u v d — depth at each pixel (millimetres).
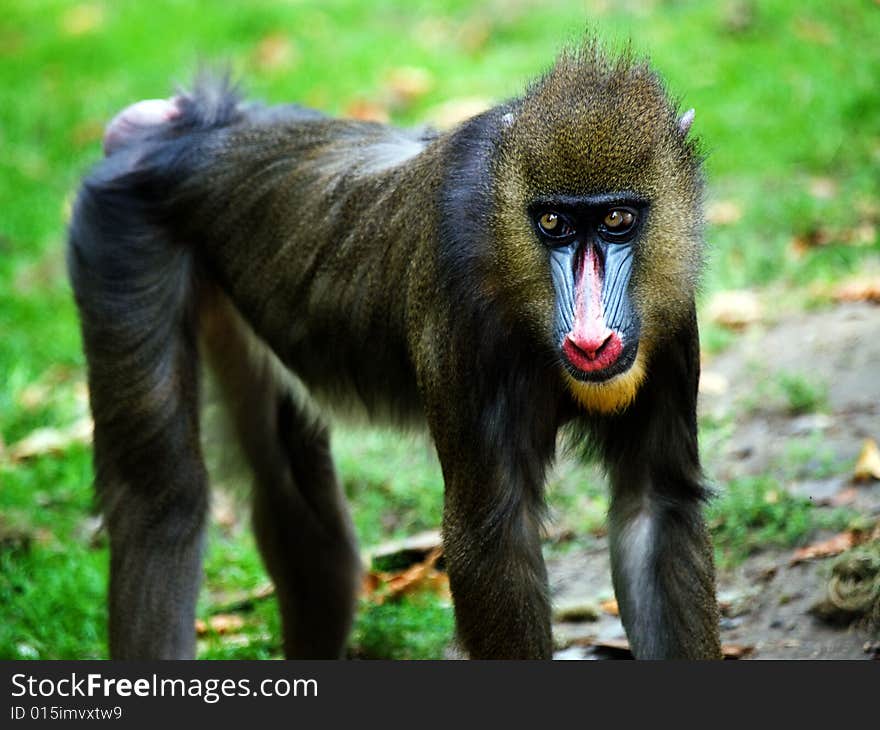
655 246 8703
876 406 13406
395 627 12555
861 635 10602
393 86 22484
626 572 9555
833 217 17062
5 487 15305
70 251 11367
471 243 9055
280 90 23312
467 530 9242
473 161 9211
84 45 26969
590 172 8469
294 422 11938
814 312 15375
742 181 18266
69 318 18891
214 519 14789
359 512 14508
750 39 21672
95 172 11445
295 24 25828
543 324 8852
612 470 9797
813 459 12891
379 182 10297
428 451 10977
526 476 9367
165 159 11289
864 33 21219
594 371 8484
